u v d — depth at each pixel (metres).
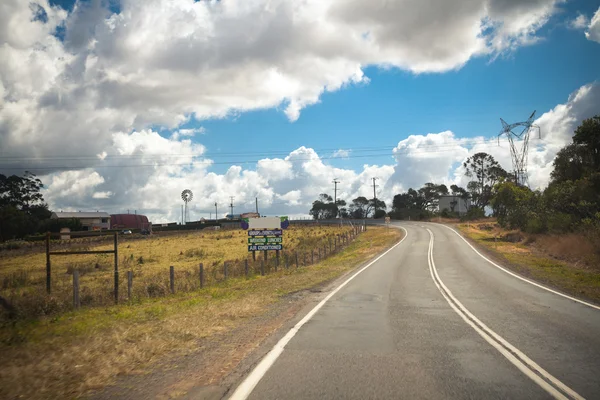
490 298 13.31
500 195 55.59
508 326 8.97
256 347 7.06
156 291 16.61
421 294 14.31
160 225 113.19
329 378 5.44
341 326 8.91
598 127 49.72
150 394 4.81
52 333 8.39
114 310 12.34
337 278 19.62
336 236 55.72
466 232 59.34
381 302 12.53
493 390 5.05
